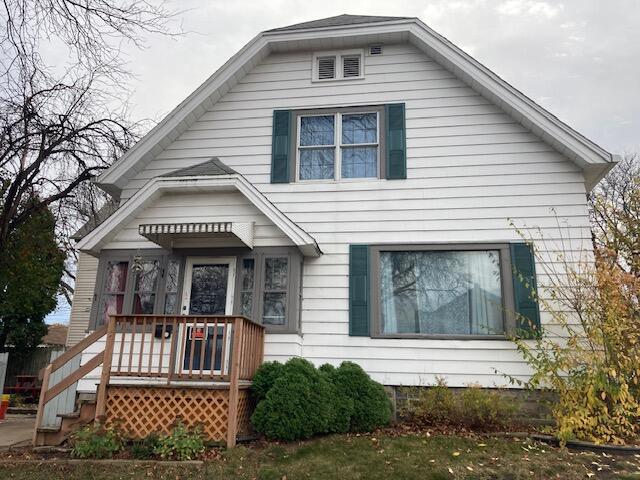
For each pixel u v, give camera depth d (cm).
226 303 810
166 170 930
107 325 717
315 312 820
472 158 844
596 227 1298
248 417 671
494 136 845
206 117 945
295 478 508
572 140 786
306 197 876
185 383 654
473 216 820
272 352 764
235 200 824
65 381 664
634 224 1055
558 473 513
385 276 829
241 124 932
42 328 1888
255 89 945
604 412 611
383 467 532
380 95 902
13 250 1244
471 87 872
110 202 1158
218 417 621
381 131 888
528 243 784
